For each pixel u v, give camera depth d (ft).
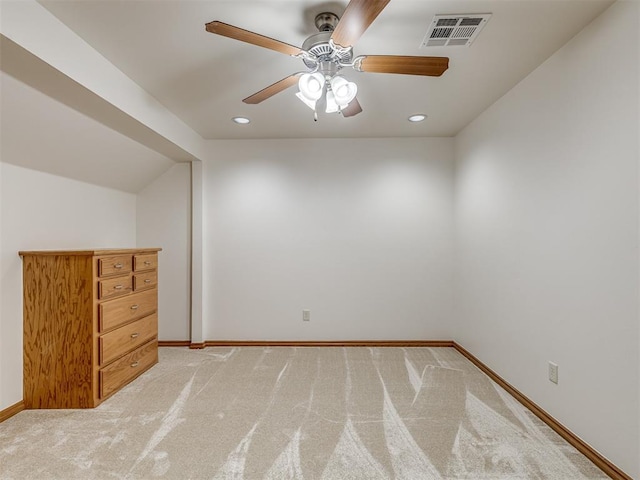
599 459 5.54
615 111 5.27
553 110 6.75
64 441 6.31
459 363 10.42
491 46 6.49
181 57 6.82
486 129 9.66
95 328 7.70
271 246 12.37
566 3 5.31
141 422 6.98
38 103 6.64
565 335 6.43
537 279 7.29
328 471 5.48
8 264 7.39
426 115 10.16
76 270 7.64
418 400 7.92
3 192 7.31
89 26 5.83
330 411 7.40
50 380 7.60
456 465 5.61
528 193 7.61
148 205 12.42
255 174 12.38
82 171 9.38
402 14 5.56
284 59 6.91
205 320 12.32
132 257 9.16
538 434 6.50
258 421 7.00
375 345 12.23
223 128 11.15
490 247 9.43
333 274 12.34
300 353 11.44
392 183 12.32
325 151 12.34
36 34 5.27
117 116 7.74
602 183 5.53
